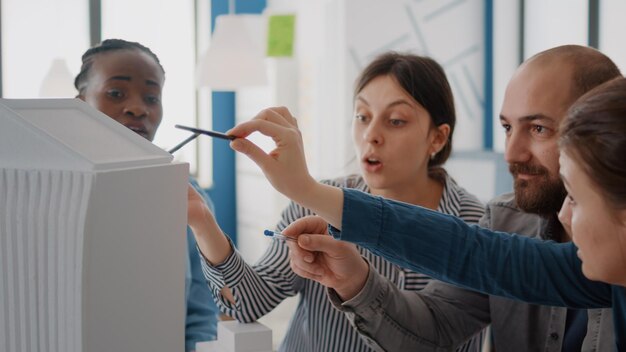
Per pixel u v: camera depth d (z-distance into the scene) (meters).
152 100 1.30
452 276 0.89
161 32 4.44
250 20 3.99
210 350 1.02
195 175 4.75
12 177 0.62
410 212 0.87
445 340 1.05
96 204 0.59
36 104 0.66
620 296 0.84
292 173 0.79
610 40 3.49
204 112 4.73
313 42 4.11
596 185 0.65
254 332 0.99
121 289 0.62
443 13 4.18
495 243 0.90
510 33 4.27
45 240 0.61
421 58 1.27
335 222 0.83
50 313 0.61
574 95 0.92
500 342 1.09
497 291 0.90
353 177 1.39
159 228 0.66
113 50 1.28
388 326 0.99
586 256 0.69
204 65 3.13
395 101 1.21
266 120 0.80
